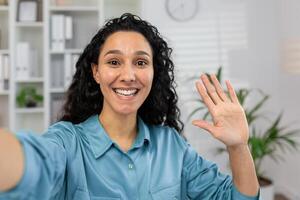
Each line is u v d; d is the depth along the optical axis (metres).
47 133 0.95
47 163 0.68
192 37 3.41
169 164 1.06
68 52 3.11
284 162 3.46
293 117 3.27
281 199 3.37
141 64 1.00
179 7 3.38
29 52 3.12
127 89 0.97
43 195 0.66
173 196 1.01
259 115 3.48
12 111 3.05
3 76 3.08
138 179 0.98
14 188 0.58
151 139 1.11
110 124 1.03
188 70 3.41
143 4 3.31
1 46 3.27
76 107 1.14
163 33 3.36
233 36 3.47
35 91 3.22
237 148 0.94
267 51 3.52
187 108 3.40
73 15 3.30
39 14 3.21
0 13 3.26
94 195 0.93
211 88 0.98
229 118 0.94
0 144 0.58
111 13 3.38
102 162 0.97
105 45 0.99
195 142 3.44
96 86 1.12
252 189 0.94
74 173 0.91
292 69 3.27
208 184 1.05
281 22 3.46
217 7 3.44
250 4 3.49
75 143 0.96
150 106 1.18
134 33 1.00
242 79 3.50
